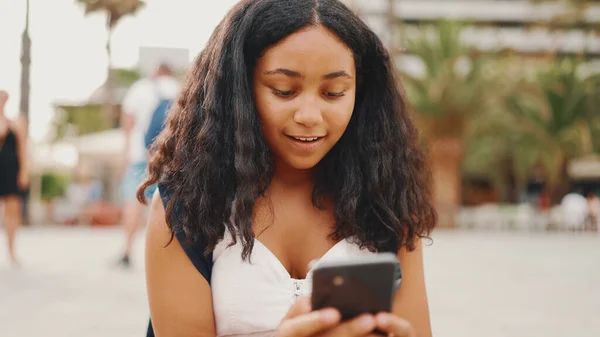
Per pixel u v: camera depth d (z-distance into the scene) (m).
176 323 1.24
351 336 0.95
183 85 1.41
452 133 18.72
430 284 5.76
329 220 1.30
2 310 3.91
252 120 1.20
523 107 22.19
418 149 1.45
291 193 1.31
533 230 20.11
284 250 1.28
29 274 5.55
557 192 25.78
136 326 3.50
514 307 4.52
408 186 1.36
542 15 37.19
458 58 18.44
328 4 1.20
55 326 3.47
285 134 1.20
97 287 4.86
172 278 1.24
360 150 1.34
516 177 31.08
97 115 33.94
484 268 7.29
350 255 1.28
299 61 1.16
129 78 33.97
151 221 1.27
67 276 5.45
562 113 22.58
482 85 18.38
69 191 19.84
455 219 19.64
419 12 38.75
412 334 0.97
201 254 1.24
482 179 33.28
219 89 1.25
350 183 1.30
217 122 1.25
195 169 1.24
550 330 3.70
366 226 1.31
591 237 16.22
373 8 19.55
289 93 1.18
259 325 1.21
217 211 1.22
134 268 6.07
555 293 5.27
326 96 1.19
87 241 10.12
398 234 1.31
